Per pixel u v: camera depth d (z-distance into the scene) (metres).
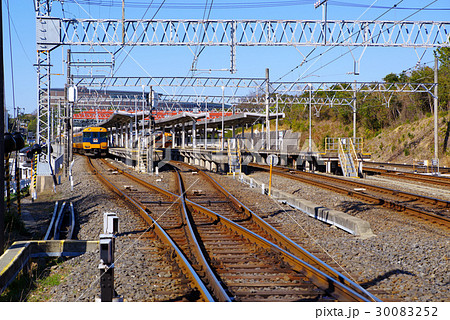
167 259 8.95
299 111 70.19
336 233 11.69
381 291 7.05
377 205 16.30
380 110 55.50
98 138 53.69
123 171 32.50
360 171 29.97
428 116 47.38
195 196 19.20
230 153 32.28
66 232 12.71
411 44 22.19
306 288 7.23
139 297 6.86
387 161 47.56
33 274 8.92
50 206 17.83
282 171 32.56
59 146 51.16
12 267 7.91
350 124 60.50
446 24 22.64
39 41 22.34
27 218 15.20
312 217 14.64
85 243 10.12
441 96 47.72
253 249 9.90
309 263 8.59
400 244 10.28
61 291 7.53
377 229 12.28
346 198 18.17
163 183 25.30
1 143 9.24
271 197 18.19
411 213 14.21
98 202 17.30
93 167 36.78
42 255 9.89
